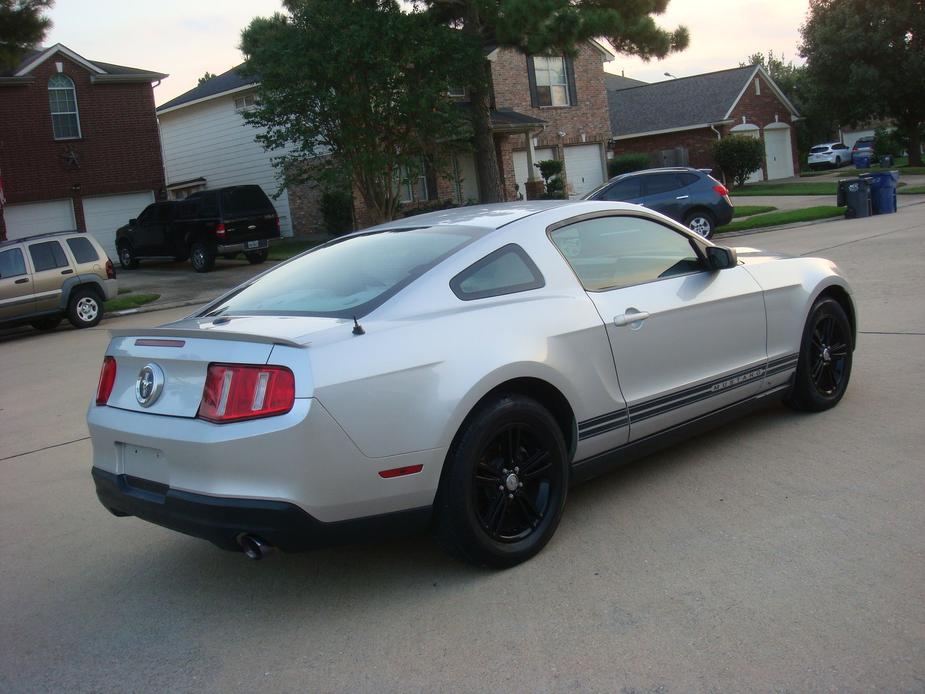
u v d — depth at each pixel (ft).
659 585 11.70
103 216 88.28
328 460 10.96
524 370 12.60
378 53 62.80
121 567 14.38
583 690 9.43
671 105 133.28
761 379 17.02
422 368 11.69
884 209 69.62
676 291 15.35
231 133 98.73
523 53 66.69
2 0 57.16
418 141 68.74
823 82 143.33
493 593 11.99
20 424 26.30
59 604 13.12
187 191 106.32
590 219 14.99
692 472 15.94
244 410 10.96
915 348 23.38
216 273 74.74
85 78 85.87
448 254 13.20
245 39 67.05
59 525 16.72
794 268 18.03
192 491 11.25
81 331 51.11
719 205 60.64
